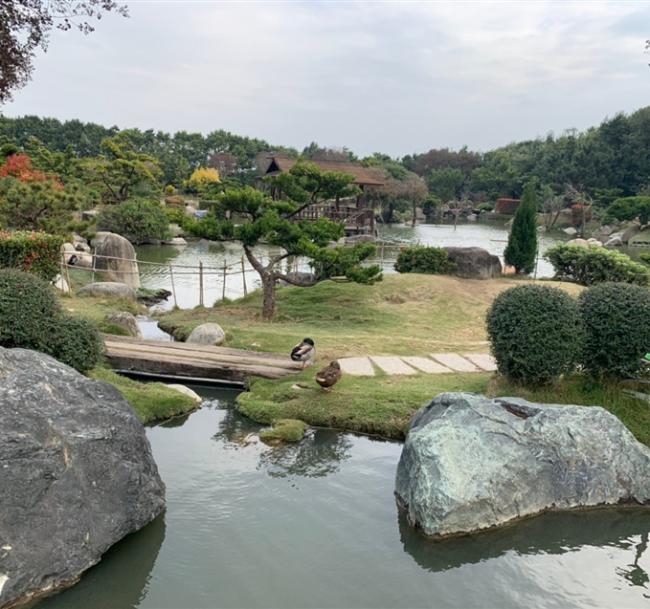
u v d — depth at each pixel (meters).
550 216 70.12
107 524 5.75
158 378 11.00
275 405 9.45
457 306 17.20
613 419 7.54
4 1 10.07
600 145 80.12
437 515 6.29
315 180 16.22
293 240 14.94
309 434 8.83
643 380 8.98
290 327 14.59
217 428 8.98
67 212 25.06
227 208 15.62
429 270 21.06
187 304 20.88
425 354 12.18
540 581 5.65
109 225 39.06
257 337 13.07
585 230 65.25
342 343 12.79
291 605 5.12
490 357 11.99
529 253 23.34
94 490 5.75
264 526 6.35
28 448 5.27
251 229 14.65
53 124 91.69
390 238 51.06
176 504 6.72
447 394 7.74
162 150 93.25
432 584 5.52
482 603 5.28
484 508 6.50
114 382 9.79
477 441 6.88
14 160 33.62
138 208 40.34
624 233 58.03
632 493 7.17
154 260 32.53
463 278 21.11
